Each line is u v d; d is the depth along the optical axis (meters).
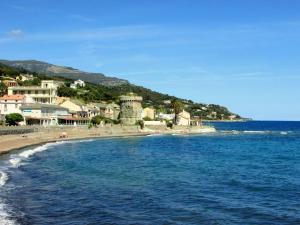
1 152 74.25
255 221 28.59
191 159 77.75
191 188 42.00
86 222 27.59
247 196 37.94
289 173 56.31
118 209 31.58
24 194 36.97
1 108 144.12
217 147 115.12
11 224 26.64
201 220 28.62
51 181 45.16
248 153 94.06
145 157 80.44
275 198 37.03
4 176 47.41
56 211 30.64
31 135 115.69
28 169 54.84
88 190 39.75
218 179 49.19
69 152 86.12
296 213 31.03
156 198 36.09
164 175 52.22
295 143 136.88
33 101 163.00
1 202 33.25
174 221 28.19
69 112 174.88
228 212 31.20
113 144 118.00
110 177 49.41
